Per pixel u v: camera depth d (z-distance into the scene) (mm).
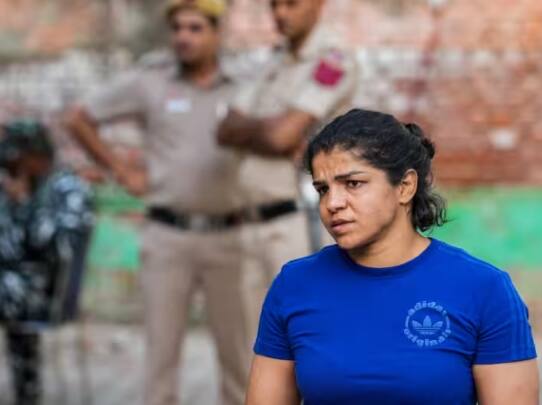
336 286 5504
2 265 11328
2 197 11375
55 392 13398
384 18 15711
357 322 5406
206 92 10852
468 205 15844
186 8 10766
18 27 16250
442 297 5379
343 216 5410
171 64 11172
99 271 16312
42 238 11250
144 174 11945
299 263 5676
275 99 9969
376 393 5320
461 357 5340
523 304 5492
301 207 10586
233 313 10789
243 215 10523
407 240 5520
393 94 15727
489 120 15742
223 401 11016
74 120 11617
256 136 9875
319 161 5480
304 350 5492
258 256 10531
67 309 11352
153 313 10914
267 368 5723
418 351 5312
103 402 13094
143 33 15992
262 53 15500
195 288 10922
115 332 16078
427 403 5301
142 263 11023
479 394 5441
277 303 5656
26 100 16328
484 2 15648
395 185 5457
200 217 10703
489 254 15844
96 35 16172
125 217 16281
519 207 15766
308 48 9984
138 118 11352
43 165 11398
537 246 15727
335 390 5387
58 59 16266
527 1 15602
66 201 11336
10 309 11328
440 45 15711
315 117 9805
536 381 5461
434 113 15766
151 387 10969
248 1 15547
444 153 15812
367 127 5449
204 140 10703
